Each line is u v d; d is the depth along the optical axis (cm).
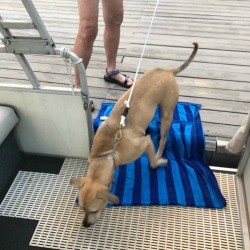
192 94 286
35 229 200
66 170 238
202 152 242
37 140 240
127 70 315
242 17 409
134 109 197
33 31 374
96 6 225
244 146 217
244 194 215
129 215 207
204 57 333
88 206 171
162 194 217
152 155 220
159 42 358
